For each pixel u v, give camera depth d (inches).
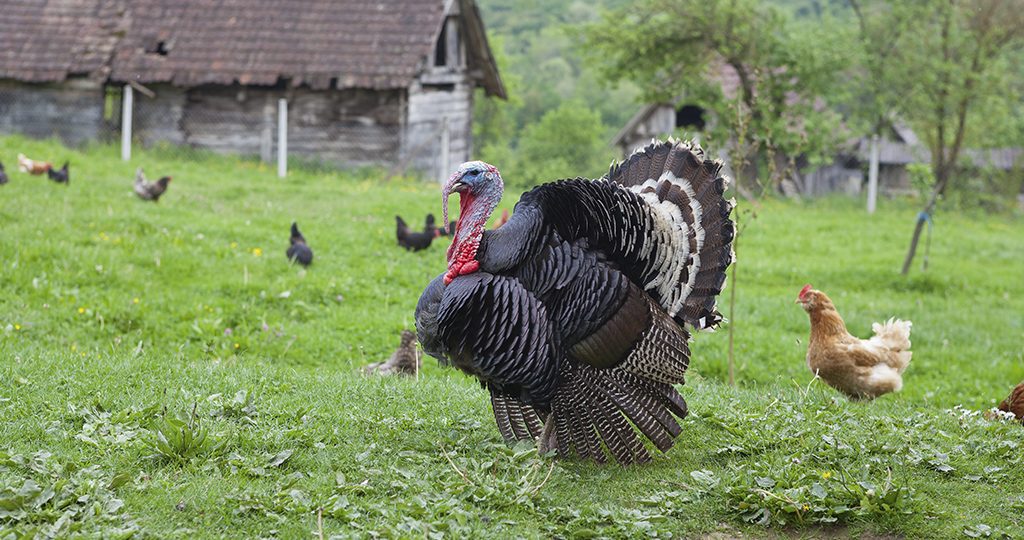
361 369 411.2
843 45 1270.9
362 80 1095.0
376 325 527.2
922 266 821.2
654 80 1357.0
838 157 1502.2
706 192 275.4
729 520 248.4
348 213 779.4
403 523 223.6
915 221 1095.6
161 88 1140.5
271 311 534.3
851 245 906.7
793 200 1227.9
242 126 1140.5
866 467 266.5
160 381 324.8
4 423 270.2
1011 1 1279.5
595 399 274.8
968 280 785.6
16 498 218.2
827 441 289.6
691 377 433.4
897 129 1566.2
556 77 3125.0
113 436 265.0
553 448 285.7
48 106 1135.0
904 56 1298.0
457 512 229.1
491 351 262.2
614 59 1417.3
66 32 1143.6
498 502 241.9
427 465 264.8
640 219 268.2
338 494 239.9
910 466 280.4
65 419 279.1
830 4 2285.9
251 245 650.8
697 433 305.3
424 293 272.5
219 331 495.2
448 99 1199.6
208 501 230.1
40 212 649.0
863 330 610.5
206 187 859.4
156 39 1136.8
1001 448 293.9
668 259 272.4
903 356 392.8
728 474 267.3
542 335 261.3
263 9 1160.8
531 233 261.3
